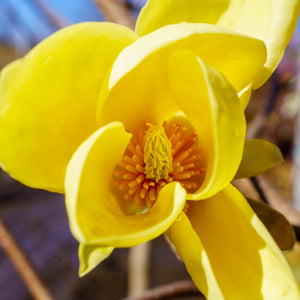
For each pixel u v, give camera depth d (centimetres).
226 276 18
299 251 55
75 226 16
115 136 18
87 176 18
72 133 18
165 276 68
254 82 19
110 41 18
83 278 71
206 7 19
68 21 33
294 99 74
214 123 17
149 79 19
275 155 20
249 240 18
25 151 18
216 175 17
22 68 17
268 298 17
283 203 27
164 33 17
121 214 19
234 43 18
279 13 19
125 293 69
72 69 18
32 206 99
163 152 20
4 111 17
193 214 19
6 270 68
